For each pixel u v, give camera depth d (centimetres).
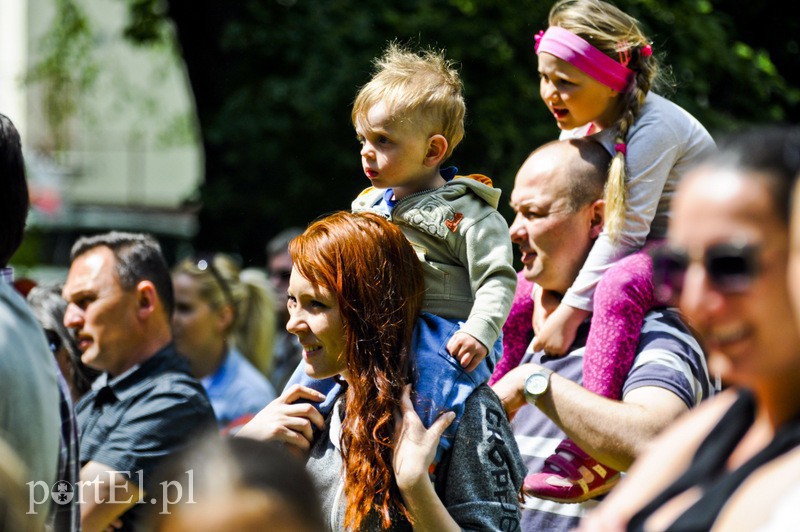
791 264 312
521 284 795
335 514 589
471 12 2448
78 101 3822
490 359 645
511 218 2245
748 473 326
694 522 327
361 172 2491
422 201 662
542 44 743
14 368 492
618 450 625
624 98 735
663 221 746
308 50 2456
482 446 589
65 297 828
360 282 589
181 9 2561
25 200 550
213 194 2523
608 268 704
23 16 4866
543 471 689
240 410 1167
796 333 316
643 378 656
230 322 1207
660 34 2297
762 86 2397
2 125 542
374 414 580
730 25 2509
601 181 732
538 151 759
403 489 559
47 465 510
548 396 649
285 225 2523
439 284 650
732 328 319
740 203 317
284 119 2448
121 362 812
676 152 728
